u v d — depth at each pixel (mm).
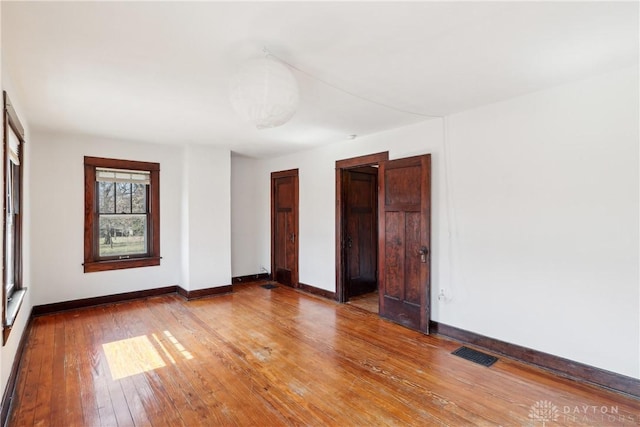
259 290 5648
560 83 2711
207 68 2377
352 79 2613
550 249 2826
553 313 2809
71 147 4461
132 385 2584
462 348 3283
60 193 4383
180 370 2824
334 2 1628
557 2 1646
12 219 3221
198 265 5160
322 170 5215
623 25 1862
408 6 1669
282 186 6082
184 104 3162
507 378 2693
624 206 2459
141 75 2492
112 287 4809
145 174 5090
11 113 2549
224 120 3719
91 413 2234
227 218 5469
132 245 5039
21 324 3186
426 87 2785
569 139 2713
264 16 1747
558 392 2486
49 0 1586
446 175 3584
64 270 4422
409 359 3045
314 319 4156
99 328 3791
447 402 2365
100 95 2910
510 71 2477
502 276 3133
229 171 5496
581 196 2654
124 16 1736
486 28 1890
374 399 2406
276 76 1972
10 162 2951
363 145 4531
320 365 2924
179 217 5379
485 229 3262
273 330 3771
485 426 2102
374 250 5598
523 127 2979
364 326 3908
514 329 3053
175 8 1668
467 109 3363
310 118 3674
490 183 3215
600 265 2568
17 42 1990
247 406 2320
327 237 5137
